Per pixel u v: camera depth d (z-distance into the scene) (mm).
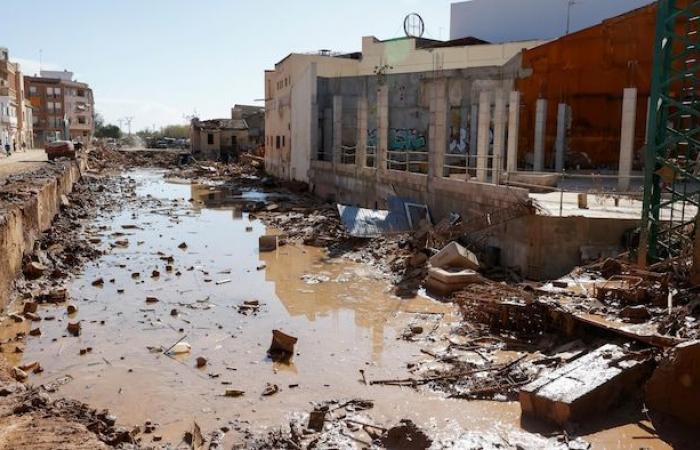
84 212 31266
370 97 39312
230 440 8656
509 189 18141
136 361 11727
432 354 11953
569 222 15977
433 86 23703
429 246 19766
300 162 43875
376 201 29781
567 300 12547
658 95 13203
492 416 9172
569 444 7898
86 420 8188
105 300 15867
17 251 16438
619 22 27328
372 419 9266
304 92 42156
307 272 19406
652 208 13836
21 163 41188
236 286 17641
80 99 113562
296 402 9938
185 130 149875
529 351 11609
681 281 11898
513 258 17234
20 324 13727
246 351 12352
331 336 13281
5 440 6934
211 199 39875
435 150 23703
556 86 29641
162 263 20500
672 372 8383
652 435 8078
